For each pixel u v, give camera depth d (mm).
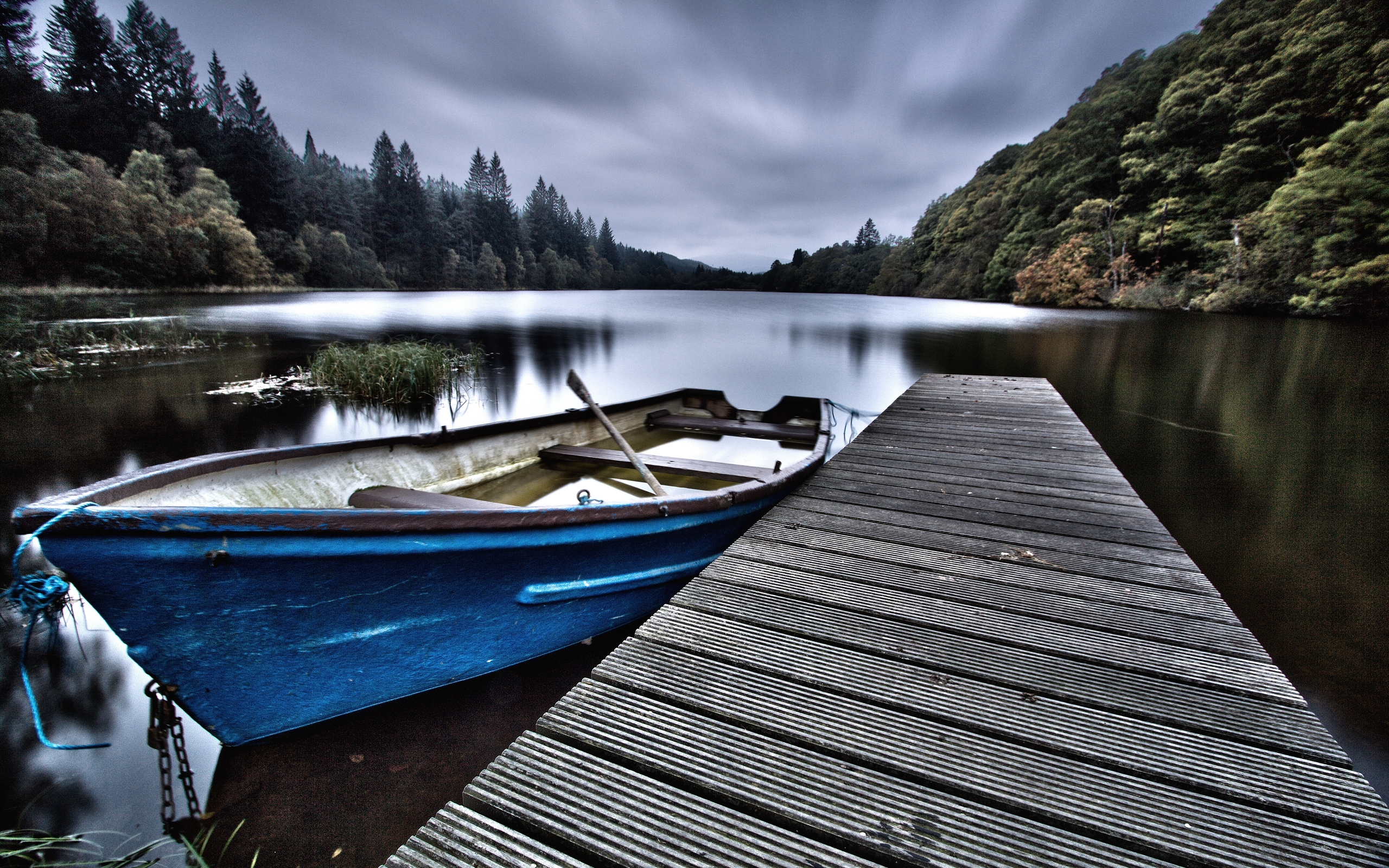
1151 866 1114
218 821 1998
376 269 61281
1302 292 24812
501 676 2709
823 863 1096
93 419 8492
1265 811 1252
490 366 16016
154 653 1821
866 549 2789
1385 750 2547
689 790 1299
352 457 3438
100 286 31031
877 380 15680
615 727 1479
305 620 1993
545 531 2330
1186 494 6254
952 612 2164
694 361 18734
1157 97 37719
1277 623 3629
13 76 36719
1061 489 3773
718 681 1696
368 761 2250
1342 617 3680
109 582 1661
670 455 5453
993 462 4457
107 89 45562
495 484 4352
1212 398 11758
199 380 11445
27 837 1941
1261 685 1716
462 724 2436
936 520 3217
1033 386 8461
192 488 2494
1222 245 28547
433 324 26422
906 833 1181
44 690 2691
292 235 52281
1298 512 5738
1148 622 2098
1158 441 8586
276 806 2055
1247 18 31172
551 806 1219
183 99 49375
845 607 2199
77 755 2326
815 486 3850
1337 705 2854
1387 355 16531
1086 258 36781
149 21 49281
